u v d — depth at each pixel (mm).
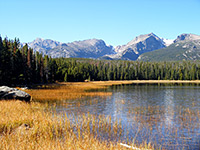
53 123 20438
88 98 46250
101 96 50562
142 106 35625
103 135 18266
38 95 49594
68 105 35625
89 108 32969
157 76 180250
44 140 15094
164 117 26312
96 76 172500
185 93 59406
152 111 30719
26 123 19922
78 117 25109
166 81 158875
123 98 47156
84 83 114938
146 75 179000
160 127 21266
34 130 16984
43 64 107500
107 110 31375
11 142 13680
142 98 47438
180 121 24094
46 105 33281
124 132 19359
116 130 19812
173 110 31656
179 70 170875
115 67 183500
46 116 22562
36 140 15289
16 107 26859
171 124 22625
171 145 16062
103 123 22422
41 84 93812
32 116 21766
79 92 58906
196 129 20594
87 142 14781
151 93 59500
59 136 17078
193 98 47688
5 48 71500
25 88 65000
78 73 139875
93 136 17781
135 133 19109
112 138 17500
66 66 151250
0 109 24359
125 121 23953
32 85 84188
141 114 28297
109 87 86125
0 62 66500
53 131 18734
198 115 27688
